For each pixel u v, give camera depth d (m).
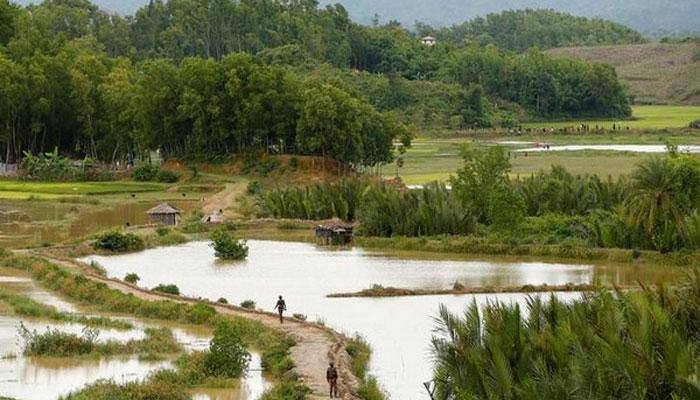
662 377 50.91
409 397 63.56
